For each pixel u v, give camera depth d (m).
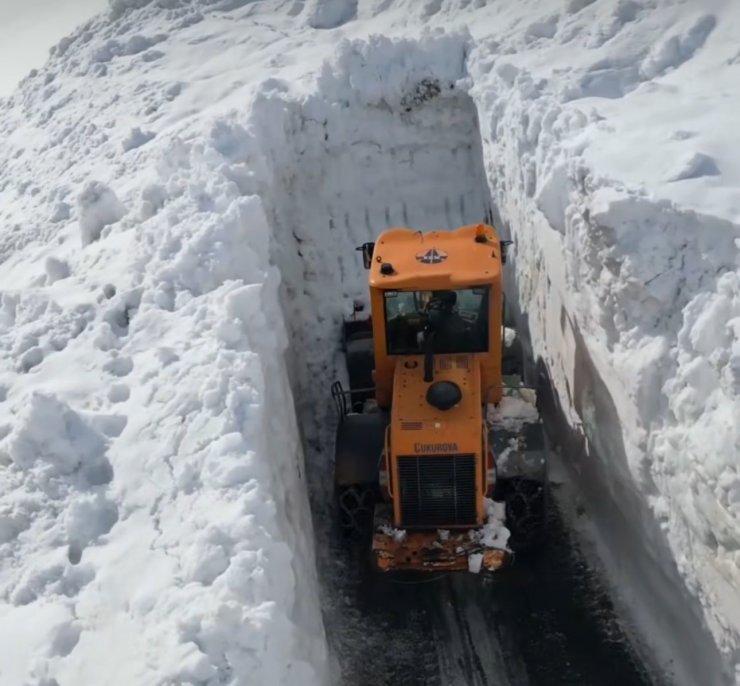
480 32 12.28
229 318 6.73
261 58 13.97
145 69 14.72
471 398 7.19
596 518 7.91
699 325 5.88
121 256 8.30
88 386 6.62
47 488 5.80
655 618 6.92
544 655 7.00
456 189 11.15
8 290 8.06
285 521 5.80
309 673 5.05
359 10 15.09
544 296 8.73
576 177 7.54
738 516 5.27
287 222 9.98
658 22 10.94
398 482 7.04
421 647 7.18
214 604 4.69
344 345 9.94
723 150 7.32
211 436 5.76
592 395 7.48
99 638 4.83
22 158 13.52
